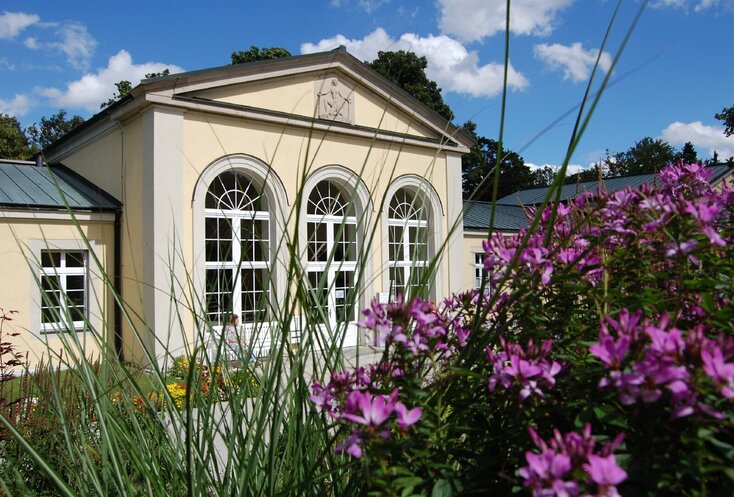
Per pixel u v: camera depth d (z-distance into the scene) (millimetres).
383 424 1072
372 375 1341
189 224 10078
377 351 1486
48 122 44875
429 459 1219
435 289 13219
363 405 1042
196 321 2094
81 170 12414
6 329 9234
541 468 870
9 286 9414
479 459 1219
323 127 11688
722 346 935
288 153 11289
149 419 2088
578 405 1106
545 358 1207
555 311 1463
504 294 1396
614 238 1528
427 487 1200
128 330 9922
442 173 13672
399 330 1250
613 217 1384
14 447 2635
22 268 9570
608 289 1354
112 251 10594
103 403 1874
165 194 9820
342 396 1273
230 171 10703
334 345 1820
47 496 2180
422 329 1296
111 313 10094
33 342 9367
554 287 1425
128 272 10352
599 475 837
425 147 13359
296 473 1655
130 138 10516
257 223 10906
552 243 1645
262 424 1590
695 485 1011
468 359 1344
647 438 995
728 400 890
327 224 12047
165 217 9797
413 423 1128
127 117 10516
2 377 3533
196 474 1673
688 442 904
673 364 898
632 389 921
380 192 12453
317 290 1892
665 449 986
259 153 10945
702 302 1145
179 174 10016
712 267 1275
